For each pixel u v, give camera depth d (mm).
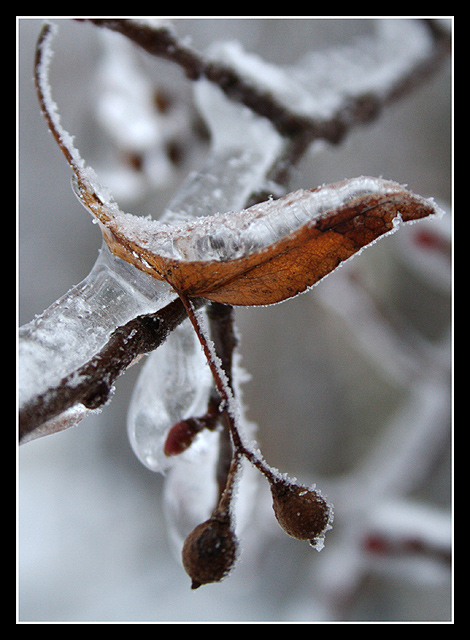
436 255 454
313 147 341
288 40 658
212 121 328
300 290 255
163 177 432
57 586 930
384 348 564
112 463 1157
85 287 267
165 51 319
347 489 559
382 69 389
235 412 255
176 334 279
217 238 256
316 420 1024
